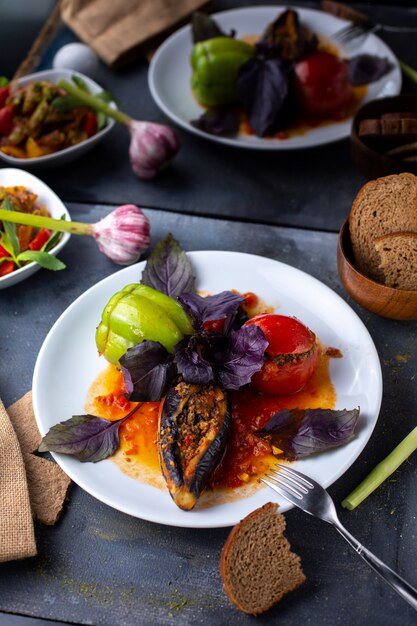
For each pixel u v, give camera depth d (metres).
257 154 1.04
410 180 0.78
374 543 0.69
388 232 0.81
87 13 1.19
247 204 0.98
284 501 0.67
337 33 1.12
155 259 0.83
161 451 0.68
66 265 0.93
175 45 1.12
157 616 0.66
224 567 0.63
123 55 1.16
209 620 0.65
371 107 0.94
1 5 1.24
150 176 1.01
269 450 0.71
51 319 0.88
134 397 0.71
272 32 1.04
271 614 0.66
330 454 0.69
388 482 0.72
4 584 0.68
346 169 1.02
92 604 0.67
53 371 0.77
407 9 1.22
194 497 0.65
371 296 0.80
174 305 0.76
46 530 0.71
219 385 0.71
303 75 1.00
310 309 0.81
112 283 0.83
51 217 0.95
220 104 1.07
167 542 0.70
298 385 0.74
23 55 1.26
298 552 0.69
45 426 0.73
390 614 0.65
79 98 1.00
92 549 0.70
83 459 0.70
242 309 0.81
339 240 0.82
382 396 0.78
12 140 1.01
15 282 0.89
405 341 0.83
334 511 0.66
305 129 1.03
